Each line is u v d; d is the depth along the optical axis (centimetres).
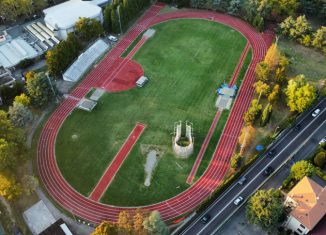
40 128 11325
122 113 11675
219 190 9438
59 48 12550
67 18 14350
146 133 11062
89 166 10288
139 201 9481
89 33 14012
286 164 10238
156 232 7969
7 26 15138
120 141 10881
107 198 9562
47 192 9712
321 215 8206
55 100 12056
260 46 14100
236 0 15162
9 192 8956
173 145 10644
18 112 10556
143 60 13588
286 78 12344
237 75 12888
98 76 12962
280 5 14712
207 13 15838
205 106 11825
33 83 11262
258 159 10394
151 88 12475
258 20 14575
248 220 8650
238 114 11569
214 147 10669
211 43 14262
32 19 15462
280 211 8406
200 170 10119
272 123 11250
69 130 11244
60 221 8906
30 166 10288
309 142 10800
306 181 8669
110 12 14375
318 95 11950
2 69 12975
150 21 15462
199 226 9050
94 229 8981
